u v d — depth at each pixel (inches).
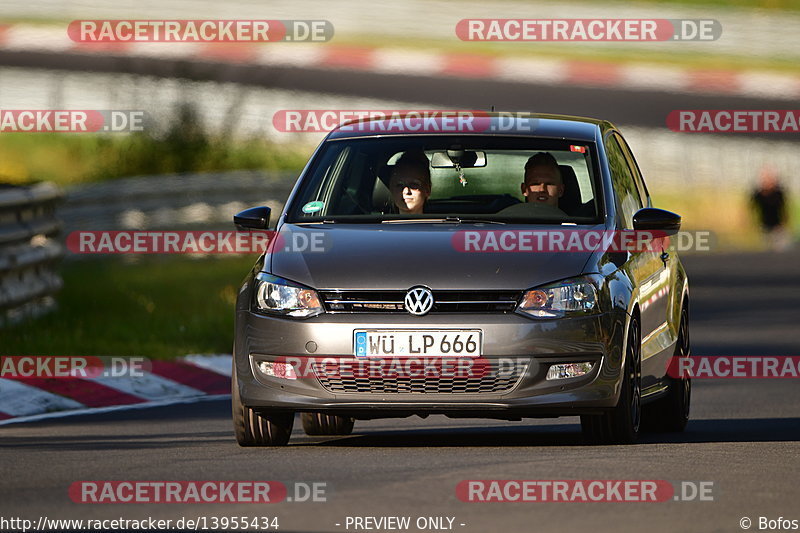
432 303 1141.1
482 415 1170.6
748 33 6225.4
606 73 5413.4
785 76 5482.3
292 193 1304.1
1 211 1914.4
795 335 2293.3
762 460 1099.3
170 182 2871.6
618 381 1169.4
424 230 1216.2
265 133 4109.3
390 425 1457.9
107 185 2778.1
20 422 1451.8
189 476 1021.2
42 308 2041.1
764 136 4940.9
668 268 1398.9
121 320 2073.1
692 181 4564.5
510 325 1136.8
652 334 1306.6
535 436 1318.9
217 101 3698.3
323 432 1360.7
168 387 1723.7
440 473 1011.9
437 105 4862.2
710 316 2559.1
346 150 1327.5
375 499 916.0
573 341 1144.8
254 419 1195.9
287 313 1160.2
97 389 1657.2
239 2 6008.9
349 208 1282.0
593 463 1059.9
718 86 5388.8
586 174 1290.6
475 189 1306.6
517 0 6368.1
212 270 2723.9
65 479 1021.2
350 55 5319.9
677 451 1148.5
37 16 5762.8
